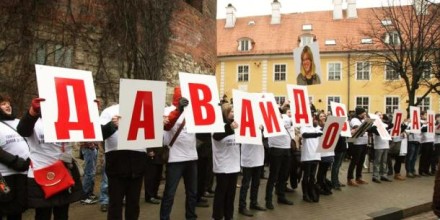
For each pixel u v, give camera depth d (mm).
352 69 41656
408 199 9938
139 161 5648
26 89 9188
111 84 10812
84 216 7285
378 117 12133
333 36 44281
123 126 5352
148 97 5617
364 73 41531
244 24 48969
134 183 5688
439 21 22297
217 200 6906
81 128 4918
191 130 6176
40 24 9484
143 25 11562
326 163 9938
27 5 9242
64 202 4996
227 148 6914
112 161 5551
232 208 7148
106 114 5672
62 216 5094
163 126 5883
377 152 12211
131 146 5438
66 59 9953
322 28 45594
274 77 44781
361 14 45719
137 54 11375
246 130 7160
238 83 45906
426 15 22578
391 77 37531
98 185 9758
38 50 9445
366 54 38531
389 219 8438
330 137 8945
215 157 6918
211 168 9445
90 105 5059
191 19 14477
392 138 12984
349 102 41844
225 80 46375
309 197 9305
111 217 5520
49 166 4902
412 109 13211
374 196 10180
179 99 6285
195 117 6277
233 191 7094
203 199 8547
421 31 22047
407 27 24359
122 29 11000
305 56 10508
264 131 7590
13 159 4883
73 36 10086
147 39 11656
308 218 7789
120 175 5516
